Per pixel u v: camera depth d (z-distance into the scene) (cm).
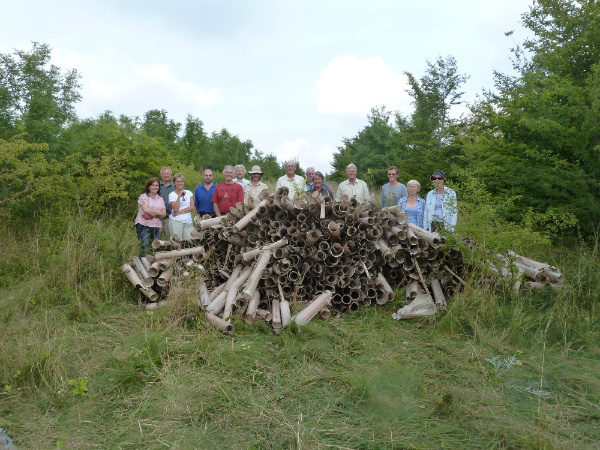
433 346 469
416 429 324
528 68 1379
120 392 371
